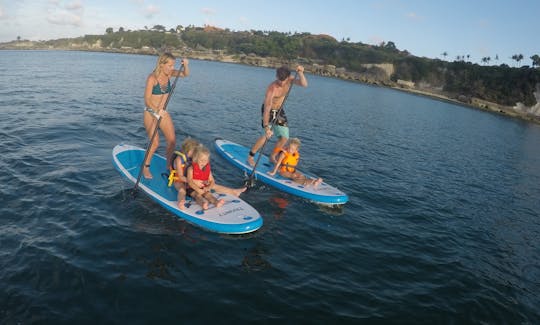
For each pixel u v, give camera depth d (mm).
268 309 4781
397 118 30500
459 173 14539
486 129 35625
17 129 11406
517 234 9000
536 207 11688
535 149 27469
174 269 5340
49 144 10273
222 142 11672
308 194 8500
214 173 9414
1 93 17906
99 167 8812
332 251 6562
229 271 5477
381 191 10414
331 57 110875
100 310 4363
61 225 6121
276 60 113438
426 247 7320
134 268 5230
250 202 8039
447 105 62312
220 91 30906
